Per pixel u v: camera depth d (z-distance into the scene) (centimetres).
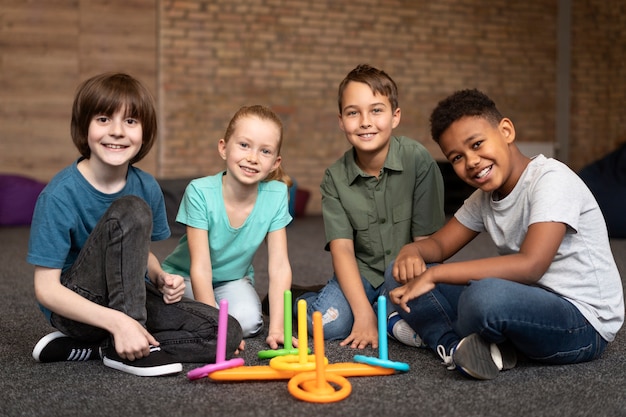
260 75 665
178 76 646
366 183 204
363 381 145
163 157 645
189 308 162
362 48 685
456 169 158
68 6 622
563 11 730
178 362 159
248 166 181
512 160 157
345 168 207
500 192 162
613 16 730
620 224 446
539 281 155
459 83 709
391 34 690
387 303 184
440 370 154
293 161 678
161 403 131
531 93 729
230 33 655
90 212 160
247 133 181
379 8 686
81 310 150
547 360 155
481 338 144
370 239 205
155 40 641
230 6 653
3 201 549
